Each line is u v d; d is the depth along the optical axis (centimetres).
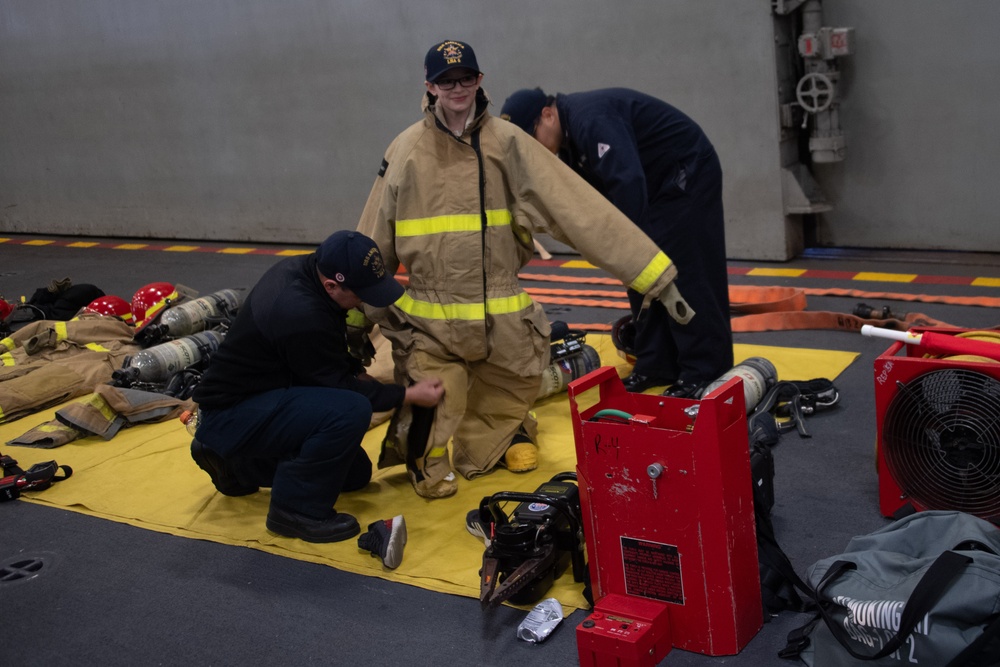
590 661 276
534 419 432
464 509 386
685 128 458
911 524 284
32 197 1196
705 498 268
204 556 371
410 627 313
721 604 277
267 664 302
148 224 1100
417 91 862
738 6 689
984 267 662
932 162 687
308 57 911
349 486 406
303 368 354
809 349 531
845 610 261
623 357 554
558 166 380
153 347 552
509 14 787
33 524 410
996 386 319
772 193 720
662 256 378
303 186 962
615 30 744
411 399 374
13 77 1148
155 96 1032
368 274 338
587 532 295
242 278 863
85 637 326
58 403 557
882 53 680
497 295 387
